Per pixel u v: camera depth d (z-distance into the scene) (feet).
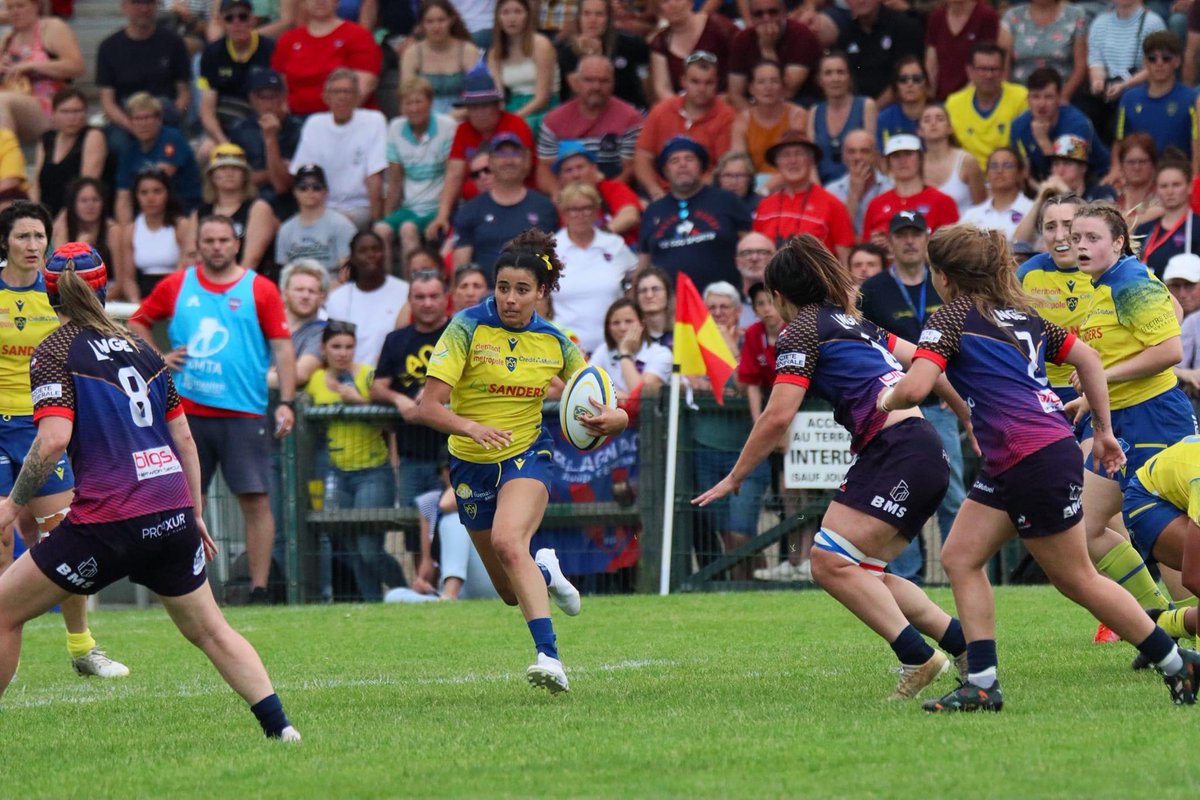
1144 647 68.80
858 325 74.38
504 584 86.89
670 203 154.71
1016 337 68.90
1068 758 57.16
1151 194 147.84
